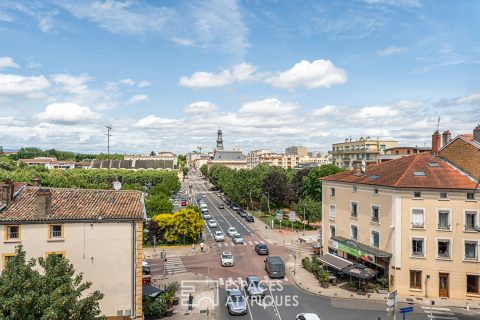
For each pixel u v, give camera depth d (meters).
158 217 59.44
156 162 190.50
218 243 60.25
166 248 56.34
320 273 39.94
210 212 95.06
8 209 27.66
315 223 77.81
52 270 19.08
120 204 30.38
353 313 31.88
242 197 95.75
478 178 36.47
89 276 27.84
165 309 31.08
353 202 43.31
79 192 31.25
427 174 37.81
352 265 38.59
